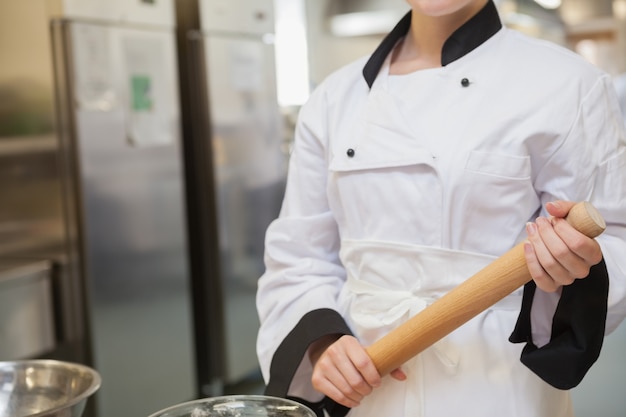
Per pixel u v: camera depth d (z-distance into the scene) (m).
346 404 1.19
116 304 3.35
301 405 1.04
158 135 3.55
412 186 1.21
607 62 5.06
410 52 1.34
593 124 1.18
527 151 1.18
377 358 1.14
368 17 4.70
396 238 1.23
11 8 3.18
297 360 1.26
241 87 4.04
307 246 1.39
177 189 3.66
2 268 3.13
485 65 1.24
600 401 3.21
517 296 1.22
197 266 4.03
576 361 1.10
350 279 1.31
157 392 3.57
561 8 5.08
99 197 3.27
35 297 3.11
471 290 1.05
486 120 1.19
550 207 1.02
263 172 4.18
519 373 1.19
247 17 4.11
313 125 1.37
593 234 0.98
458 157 1.18
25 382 1.26
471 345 1.19
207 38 3.85
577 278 1.08
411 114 1.24
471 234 1.19
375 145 1.25
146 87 3.48
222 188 3.94
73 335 3.24
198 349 4.11
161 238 3.58
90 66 3.21
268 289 1.41
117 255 3.35
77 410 1.10
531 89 1.20
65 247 3.21
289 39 4.55
